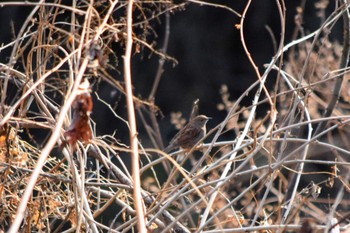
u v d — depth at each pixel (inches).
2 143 325.1
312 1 1066.1
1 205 352.8
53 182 354.6
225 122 326.6
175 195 308.7
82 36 266.2
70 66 306.7
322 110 639.1
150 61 1165.1
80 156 314.0
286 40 1178.6
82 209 305.6
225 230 309.6
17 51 369.1
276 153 420.8
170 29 1182.9
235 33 1201.4
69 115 339.3
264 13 1190.9
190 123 450.6
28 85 340.2
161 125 1018.7
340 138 626.2
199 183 376.5
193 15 1192.2
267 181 385.7
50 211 355.3
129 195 370.3
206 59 1197.1
